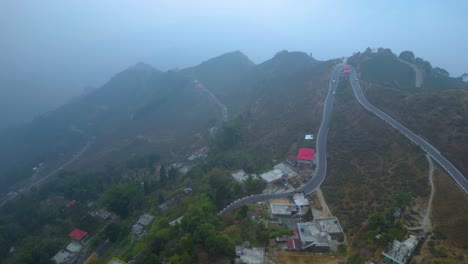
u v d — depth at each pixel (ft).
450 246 177.88
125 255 240.12
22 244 312.29
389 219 201.98
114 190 326.65
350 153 310.24
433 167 249.55
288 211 238.27
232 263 179.01
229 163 355.36
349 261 180.86
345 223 219.82
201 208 233.96
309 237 202.59
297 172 303.89
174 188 349.20
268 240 199.82
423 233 192.03
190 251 183.21
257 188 277.85
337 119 378.32
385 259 176.24
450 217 200.13
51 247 281.74
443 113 297.94
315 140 350.43
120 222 301.22
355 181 267.39
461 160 249.96
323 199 257.14
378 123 330.34
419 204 219.20
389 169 266.16
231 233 211.61
